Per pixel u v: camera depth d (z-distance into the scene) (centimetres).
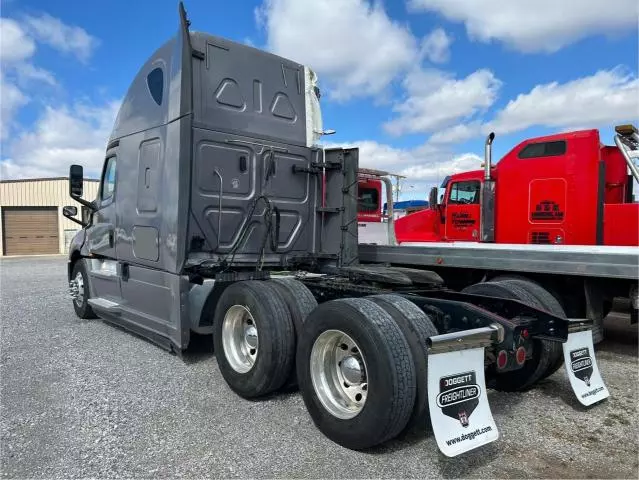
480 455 303
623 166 678
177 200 454
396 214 1074
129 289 557
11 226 3131
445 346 276
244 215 526
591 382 375
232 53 516
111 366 477
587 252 472
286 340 379
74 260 745
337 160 588
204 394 404
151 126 510
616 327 715
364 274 478
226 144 507
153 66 516
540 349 392
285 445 313
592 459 299
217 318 426
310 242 593
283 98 563
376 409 284
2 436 323
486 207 757
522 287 438
